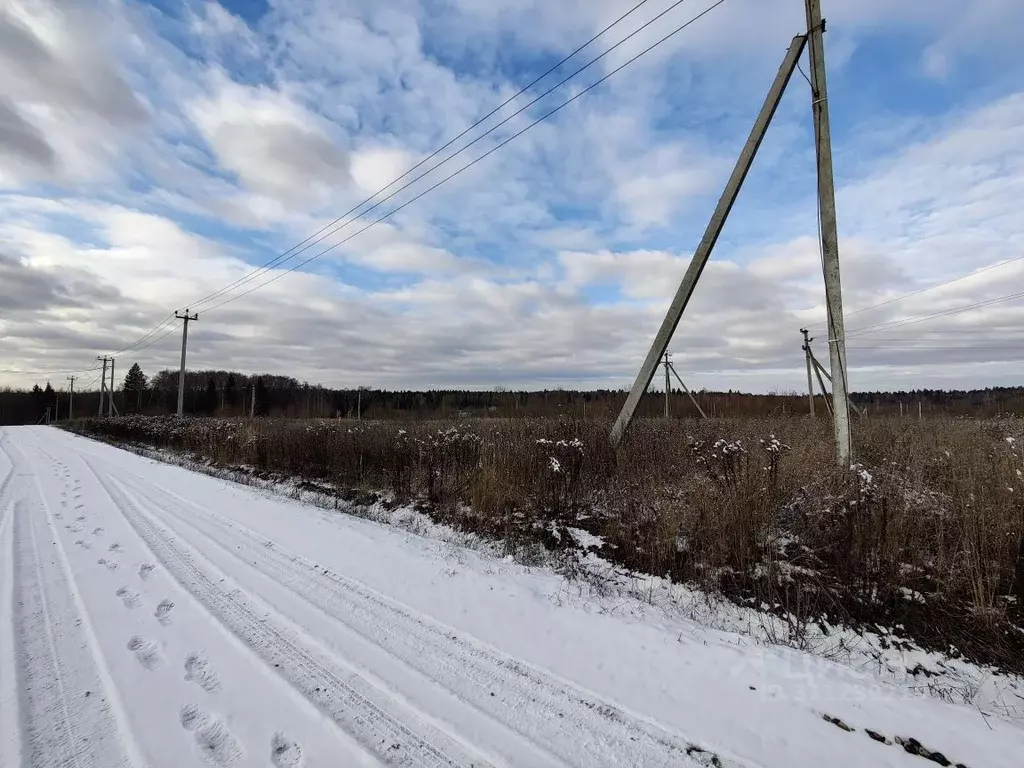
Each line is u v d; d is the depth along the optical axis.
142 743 3.06
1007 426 10.56
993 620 4.24
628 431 10.51
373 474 11.93
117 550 6.98
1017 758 2.98
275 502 10.45
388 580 5.90
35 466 17.06
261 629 4.61
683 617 4.97
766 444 7.09
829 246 7.99
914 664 4.04
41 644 4.27
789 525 6.15
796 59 8.64
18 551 6.89
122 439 31.44
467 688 3.73
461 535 8.07
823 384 23.55
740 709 3.48
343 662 4.06
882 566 4.88
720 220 9.54
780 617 4.82
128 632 4.50
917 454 8.12
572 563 6.51
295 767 2.89
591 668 4.01
